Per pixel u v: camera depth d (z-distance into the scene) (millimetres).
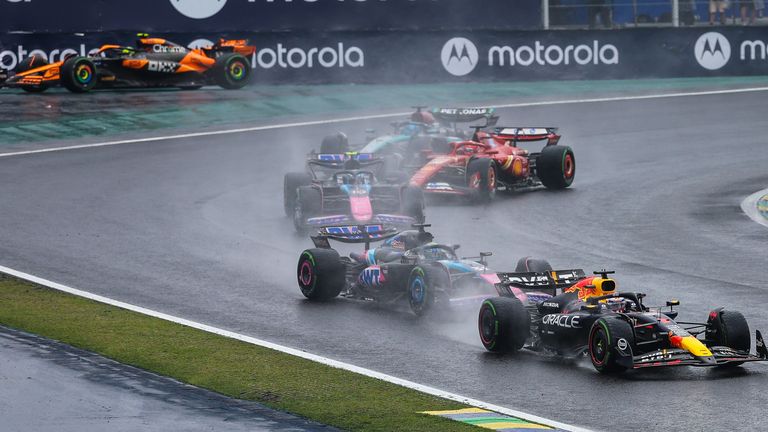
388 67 179250
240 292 70688
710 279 74062
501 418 44219
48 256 81062
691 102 164250
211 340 58031
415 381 50375
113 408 45469
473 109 117000
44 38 172375
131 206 101500
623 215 98375
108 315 63625
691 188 111062
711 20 187375
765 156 128250
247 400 46844
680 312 64688
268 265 79062
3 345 55375
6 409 45188
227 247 85125
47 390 47906
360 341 58219
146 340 57594
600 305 53500
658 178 116875
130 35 175625
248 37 177875
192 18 177125
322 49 178625
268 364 53094
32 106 156375
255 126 147125
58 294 69438
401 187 91625
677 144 136500
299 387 48938
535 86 178000
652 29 182125
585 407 45844
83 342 56625
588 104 163500
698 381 49656
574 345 53875
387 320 63219
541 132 115000
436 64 179625
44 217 95875
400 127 121250
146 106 158875
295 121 150875
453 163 105875
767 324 61438
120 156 127312
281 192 109750
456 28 180875
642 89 175250
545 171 111562
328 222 86312
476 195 104562
